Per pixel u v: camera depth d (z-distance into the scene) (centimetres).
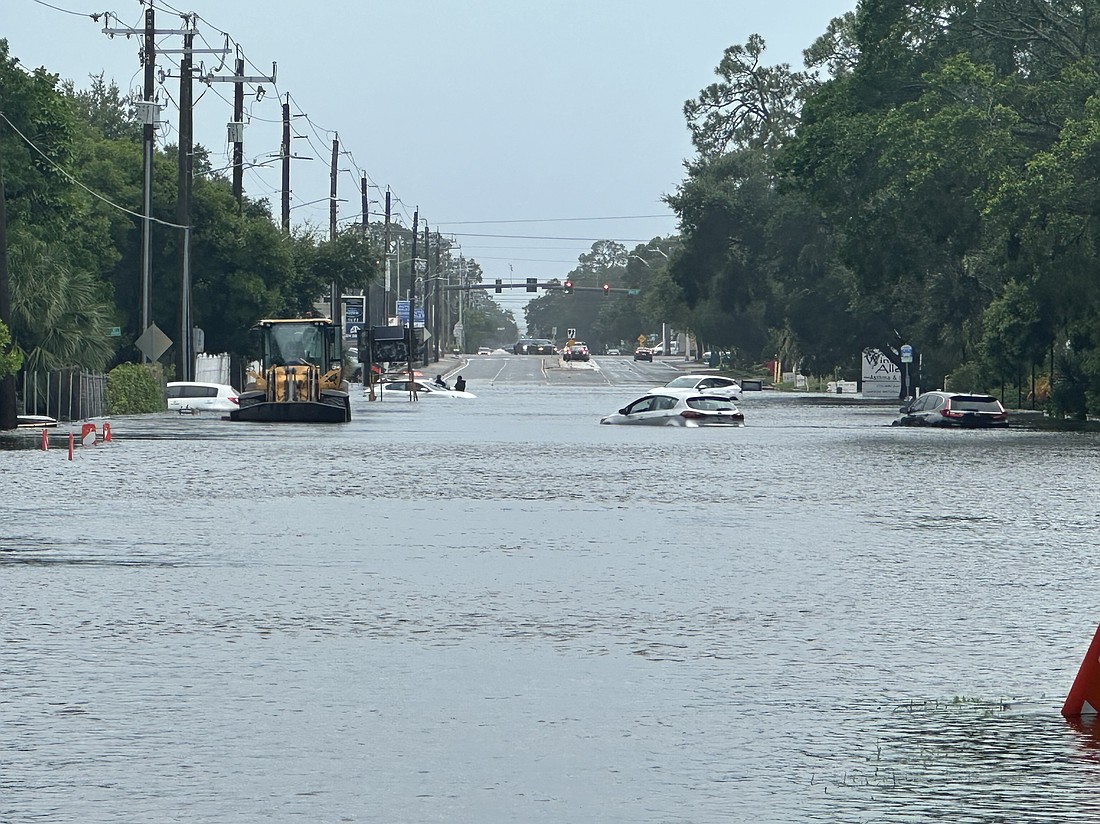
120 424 16700
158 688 3291
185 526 6438
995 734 2944
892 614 4309
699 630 4034
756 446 13075
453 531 6300
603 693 3275
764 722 3031
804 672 3512
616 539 6053
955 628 4094
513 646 3797
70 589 4675
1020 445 13362
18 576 4950
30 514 6912
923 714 3106
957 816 2405
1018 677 3472
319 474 9450
